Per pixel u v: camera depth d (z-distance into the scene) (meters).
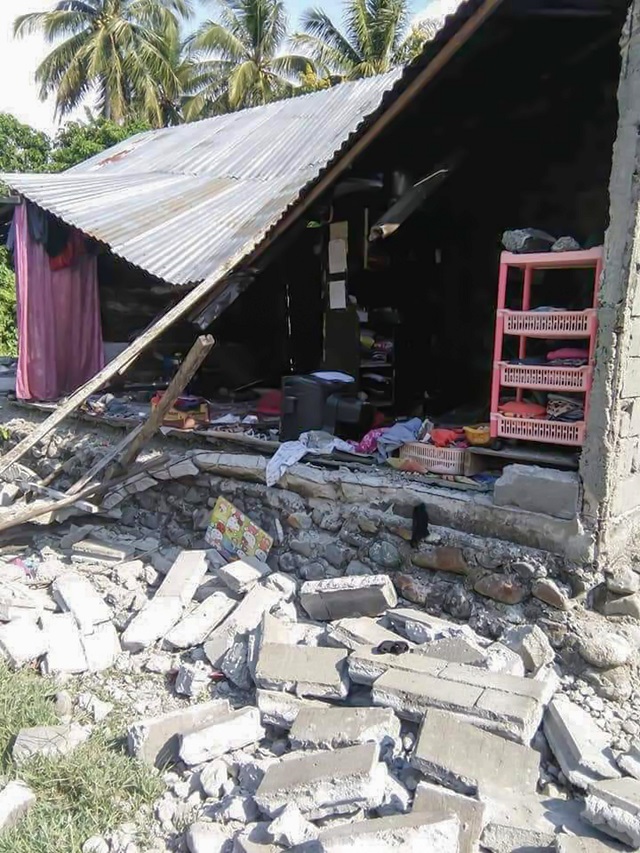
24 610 4.59
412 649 3.61
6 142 22.12
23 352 8.16
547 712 3.31
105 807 3.03
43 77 24.92
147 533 5.88
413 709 3.24
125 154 11.64
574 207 5.78
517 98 4.81
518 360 4.20
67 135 22.48
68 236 8.19
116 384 8.62
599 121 5.18
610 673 3.62
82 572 5.25
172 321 5.54
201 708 3.51
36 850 2.79
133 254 6.92
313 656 3.66
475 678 3.28
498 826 2.67
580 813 2.78
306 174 7.81
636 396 3.90
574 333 3.85
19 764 3.27
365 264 6.61
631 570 3.86
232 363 8.82
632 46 3.51
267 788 2.89
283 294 8.53
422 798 2.79
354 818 2.80
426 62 4.01
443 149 5.45
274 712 3.48
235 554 5.18
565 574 3.87
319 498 4.91
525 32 3.95
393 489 4.51
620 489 3.89
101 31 23.70
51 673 4.08
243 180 8.49
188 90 25.98
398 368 6.84
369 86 9.84
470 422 5.44
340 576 4.66
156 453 6.20
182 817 3.01
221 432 5.91
